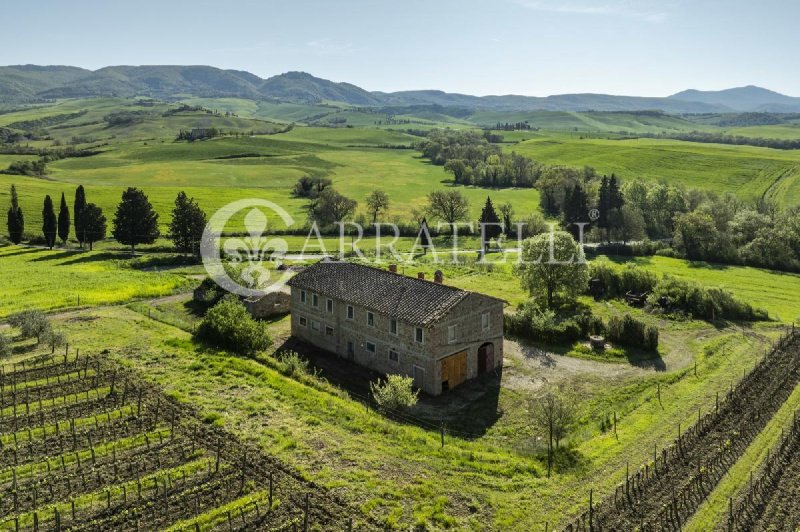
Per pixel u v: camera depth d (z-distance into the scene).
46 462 33.84
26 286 79.12
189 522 29.17
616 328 60.69
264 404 42.56
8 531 28.30
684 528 30.22
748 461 37.12
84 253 110.44
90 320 63.28
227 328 55.22
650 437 40.38
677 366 54.94
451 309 48.19
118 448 35.84
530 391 48.94
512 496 32.56
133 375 47.25
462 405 46.22
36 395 43.09
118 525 28.84
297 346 58.91
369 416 41.97
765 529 30.34
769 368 54.22
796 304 81.69
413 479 33.78
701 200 151.75
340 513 30.48
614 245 121.38
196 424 39.25
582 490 33.50
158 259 103.81
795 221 115.56
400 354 50.06
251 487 32.47
